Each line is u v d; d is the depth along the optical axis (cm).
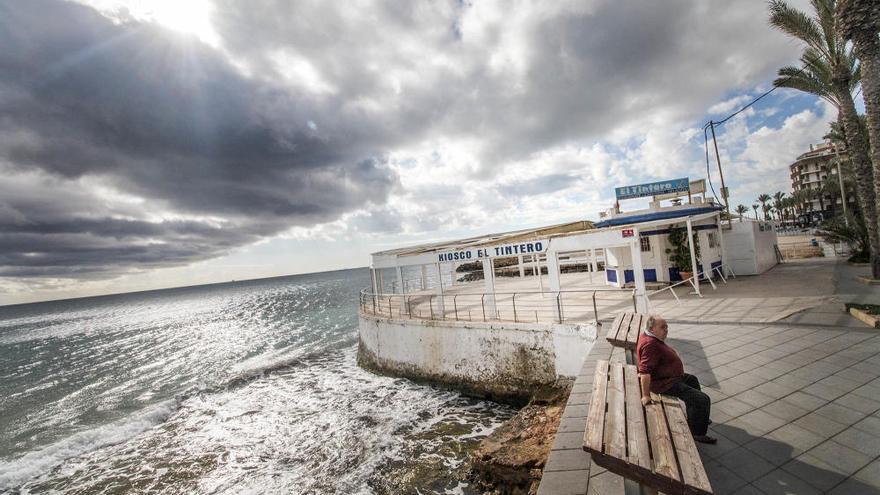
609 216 1808
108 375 2906
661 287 1639
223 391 2052
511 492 768
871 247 1335
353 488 938
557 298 1209
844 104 1393
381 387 1582
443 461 978
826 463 395
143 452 1379
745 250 1847
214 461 1227
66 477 1257
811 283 1413
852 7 1051
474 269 6806
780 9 1429
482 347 1325
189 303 14262
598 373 510
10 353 4725
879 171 1073
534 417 956
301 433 1318
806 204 7794
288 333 4050
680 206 1695
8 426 1939
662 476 271
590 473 405
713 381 635
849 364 633
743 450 432
